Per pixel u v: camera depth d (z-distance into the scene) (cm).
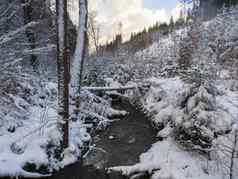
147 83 1259
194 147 575
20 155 561
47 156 595
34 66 975
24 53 736
